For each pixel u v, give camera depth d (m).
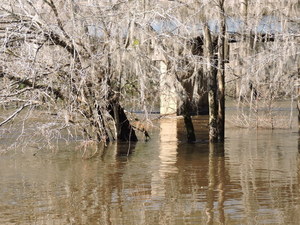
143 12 17.89
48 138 19.02
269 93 25.72
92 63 17.84
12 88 19.17
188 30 19.11
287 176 14.55
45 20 18.12
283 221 10.70
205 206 11.82
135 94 22.34
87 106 19.33
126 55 18.19
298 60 22.45
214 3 19.33
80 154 18.52
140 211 11.56
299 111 25.36
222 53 20.17
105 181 14.29
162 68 21.88
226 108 36.22
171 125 27.09
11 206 12.07
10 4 17.58
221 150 19.06
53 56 18.36
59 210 11.72
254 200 12.21
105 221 10.98
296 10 21.06
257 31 21.11
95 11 18.61
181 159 17.31
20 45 18.22
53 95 18.88
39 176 15.06
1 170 16.00
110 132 21.16
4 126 22.08
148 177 14.69
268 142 20.92
